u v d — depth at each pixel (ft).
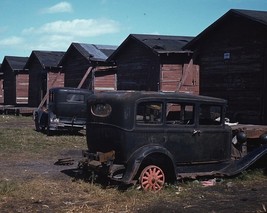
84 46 94.27
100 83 88.53
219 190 25.80
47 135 55.98
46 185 26.84
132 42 75.87
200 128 27.55
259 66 51.55
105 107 26.09
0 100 141.59
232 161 29.58
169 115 26.58
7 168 33.37
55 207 21.77
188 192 25.02
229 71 56.29
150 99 25.52
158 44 69.77
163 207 21.45
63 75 107.34
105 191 24.91
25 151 42.52
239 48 54.65
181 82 60.54
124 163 25.08
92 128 27.04
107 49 95.91
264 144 31.91
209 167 28.43
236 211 20.71
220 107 28.84
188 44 62.23
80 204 22.35
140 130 25.05
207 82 60.23
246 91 53.47
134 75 75.36
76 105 57.11
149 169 25.12
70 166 34.50
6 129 63.52
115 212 20.84
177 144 26.48
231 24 55.98
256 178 28.96
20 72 123.75
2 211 20.94
